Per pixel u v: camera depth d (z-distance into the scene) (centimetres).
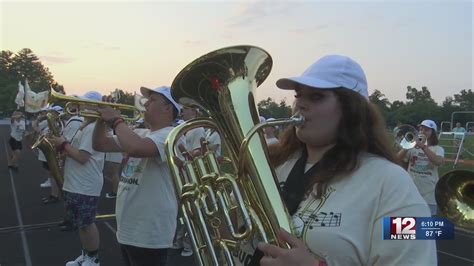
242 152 146
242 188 149
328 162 151
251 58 164
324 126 154
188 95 178
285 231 133
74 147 457
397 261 132
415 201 137
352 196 142
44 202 812
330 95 153
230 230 143
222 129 170
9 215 711
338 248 136
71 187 442
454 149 1623
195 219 151
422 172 551
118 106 314
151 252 308
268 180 144
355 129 150
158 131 310
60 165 486
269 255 131
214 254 145
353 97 153
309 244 140
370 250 138
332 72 153
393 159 153
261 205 142
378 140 153
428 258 133
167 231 312
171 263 497
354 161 147
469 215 172
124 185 321
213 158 160
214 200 147
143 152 292
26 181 1099
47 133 494
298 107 159
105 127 348
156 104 318
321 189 148
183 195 154
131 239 308
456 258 531
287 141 183
